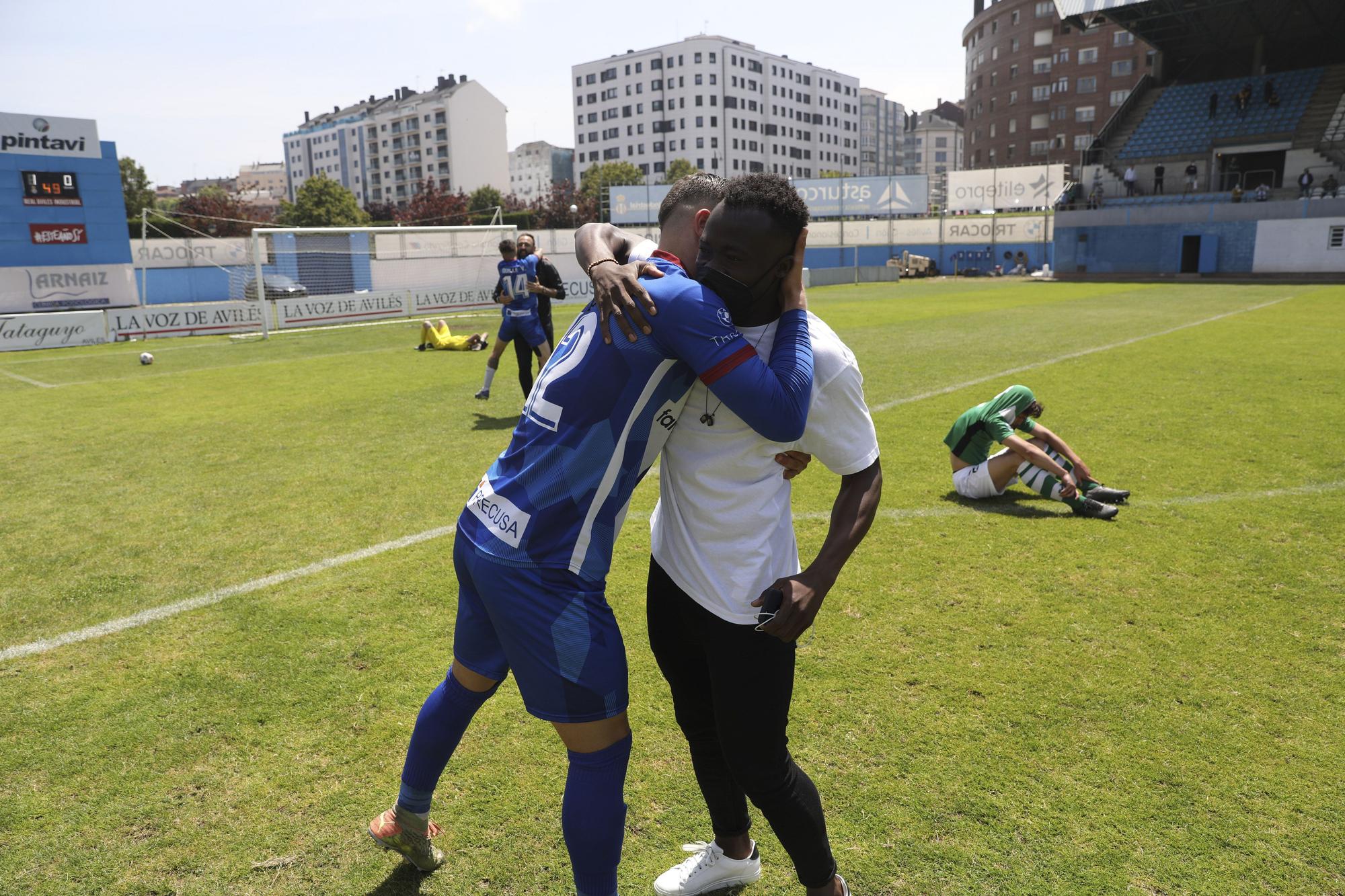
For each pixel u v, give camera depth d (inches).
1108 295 996.6
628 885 86.5
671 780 103.6
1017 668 128.3
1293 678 123.8
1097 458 249.6
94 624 149.6
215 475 252.8
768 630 66.6
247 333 751.1
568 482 65.3
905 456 259.9
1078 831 91.9
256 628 147.3
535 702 69.0
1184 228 1355.8
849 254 1812.3
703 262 65.7
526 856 90.6
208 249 1221.1
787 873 89.1
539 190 5861.2
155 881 87.4
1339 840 89.7
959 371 422.0
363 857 90.8
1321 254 1245.1
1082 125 3014.3
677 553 72.7
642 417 64.9
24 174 759.1
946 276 1712.6
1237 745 107.2
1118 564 169.6
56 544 192.7
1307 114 1408.7
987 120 3304.6
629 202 1840.6
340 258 961.5
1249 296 925.2
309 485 239.8
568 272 1021.8
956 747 108.0
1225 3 1323.8
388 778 104.4
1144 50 2861.7
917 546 181.9
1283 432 277.4
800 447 70.6
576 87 5132.9
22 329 653.9
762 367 61.9
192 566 177.6
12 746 111.8
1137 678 124.6
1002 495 218.7
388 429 317.4
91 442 305.0
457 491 232.2
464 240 956.6
